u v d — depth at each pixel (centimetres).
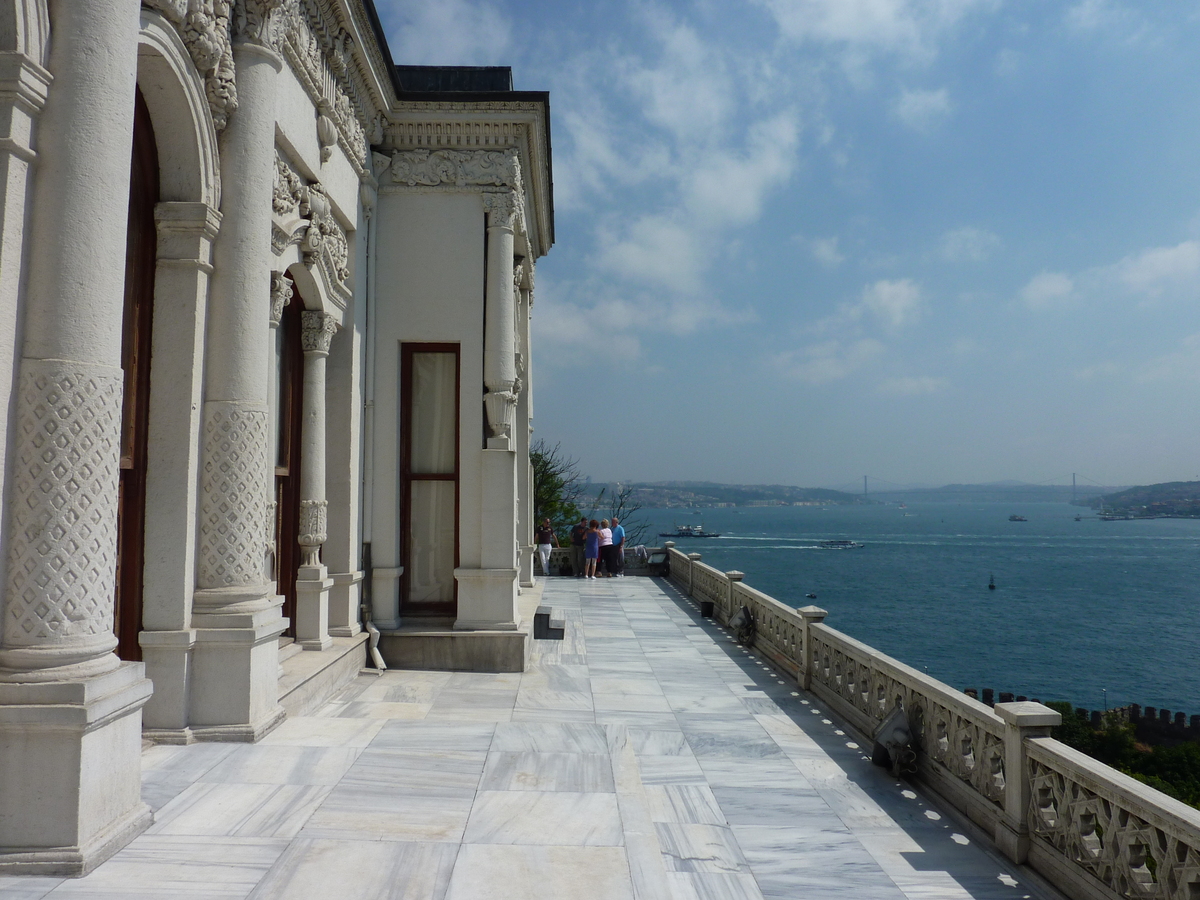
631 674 952
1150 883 376
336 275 837
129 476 527
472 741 545
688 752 647
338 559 899
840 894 419
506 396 997
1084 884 416
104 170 377
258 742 534
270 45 597
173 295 534
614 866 365
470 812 424
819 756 655
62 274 362
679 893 391
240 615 542
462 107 998
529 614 1170
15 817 349
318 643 821
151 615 527
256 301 571
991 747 506
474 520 988
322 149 786
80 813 352
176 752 509
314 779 468
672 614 1455
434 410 1034
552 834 398
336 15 782
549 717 753
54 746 351
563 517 2798
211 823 405
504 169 1019
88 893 331
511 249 1023
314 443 821
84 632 366
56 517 357
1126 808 387
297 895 334
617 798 445
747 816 528
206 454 550
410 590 1018
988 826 497
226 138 569
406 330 1002
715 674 957
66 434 359
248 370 562
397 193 1013
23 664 350
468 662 951
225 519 550
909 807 549
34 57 360
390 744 534
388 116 997
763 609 1081
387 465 984
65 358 361
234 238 562
